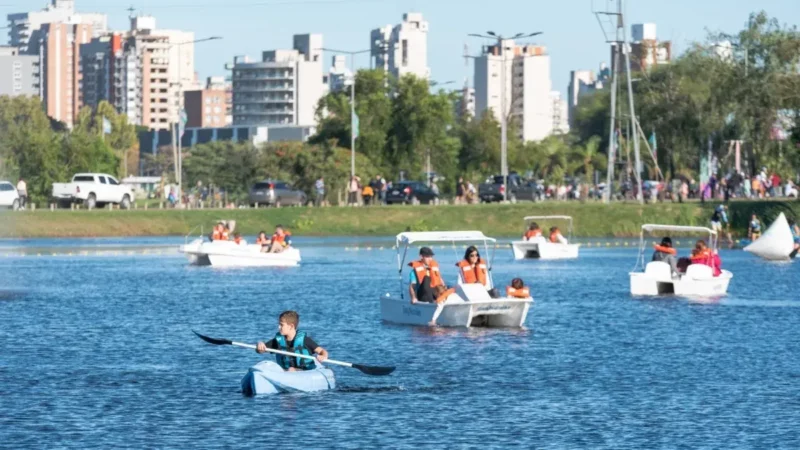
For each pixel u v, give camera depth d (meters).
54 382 49.84
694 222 171.25
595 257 135.62
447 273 113.94
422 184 199.88
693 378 51.25
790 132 183.62
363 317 74.00
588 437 39.75
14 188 174.62
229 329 69.00
